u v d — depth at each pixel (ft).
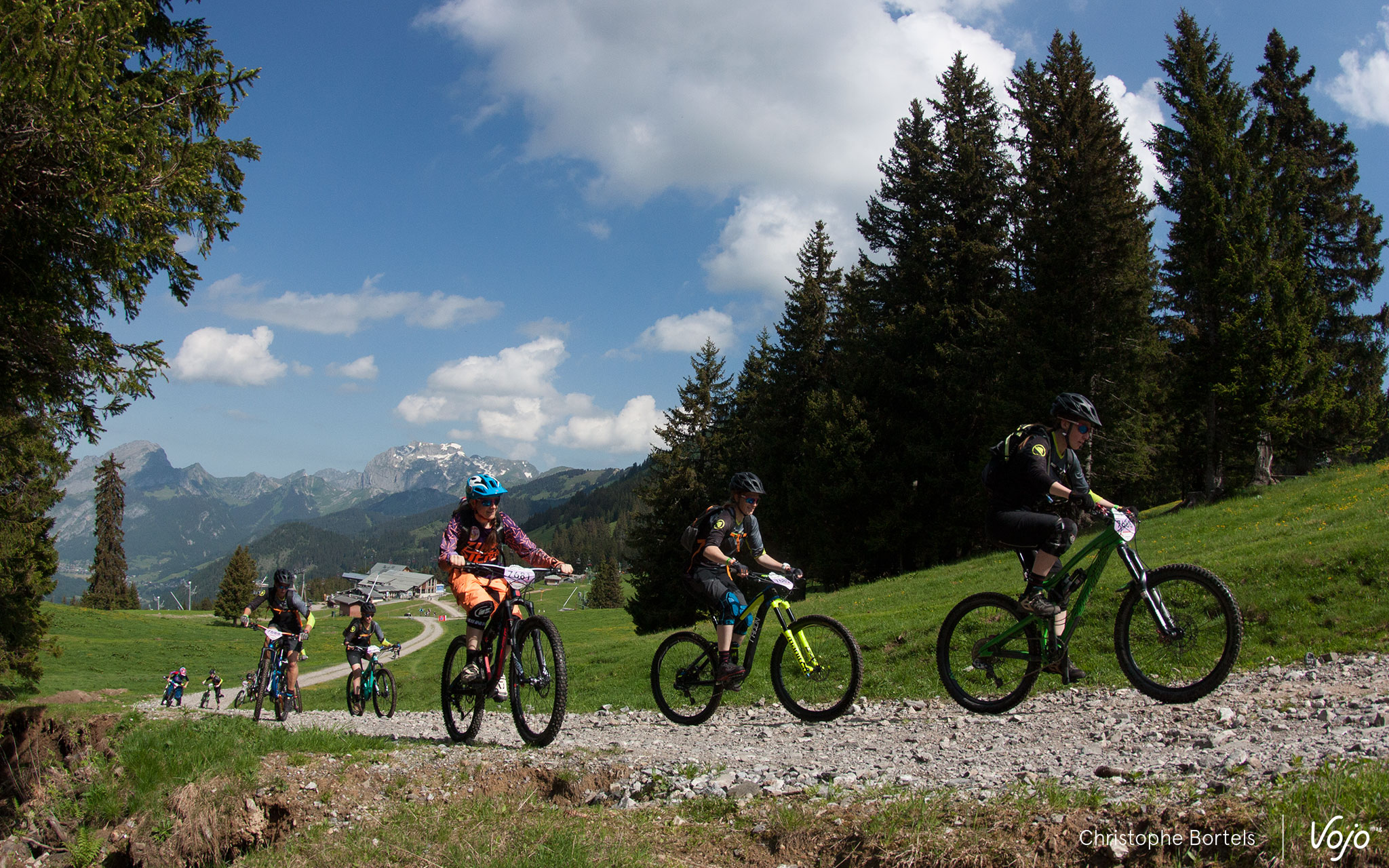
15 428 31.17
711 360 159.43
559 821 15.39
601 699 48.32
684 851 13.78
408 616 474.49
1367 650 31.37
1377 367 127.24
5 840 25.13
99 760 27.53
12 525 97.86
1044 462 17.49
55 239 26.32
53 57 21.91
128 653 201.46
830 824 13.46
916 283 122.11
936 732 25.80
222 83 30.78
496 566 23.43
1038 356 99.86
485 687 23.09
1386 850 9.16
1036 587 18.10
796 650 23.32
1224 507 86.84
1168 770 14.30
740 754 21.65
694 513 144.87
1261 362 96.32
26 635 107.24
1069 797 12.89
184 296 30.45
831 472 119.44
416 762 21.58
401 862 14.73
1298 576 40.50
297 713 46.39
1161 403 119.85
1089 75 106.83
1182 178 106.52
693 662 25.67
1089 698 29.68
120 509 342.03
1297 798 10.66
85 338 28.22
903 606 69.15
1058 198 103.55
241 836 19.69
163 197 27.91
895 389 120.88
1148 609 17.07
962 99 132.05
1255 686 27.91
